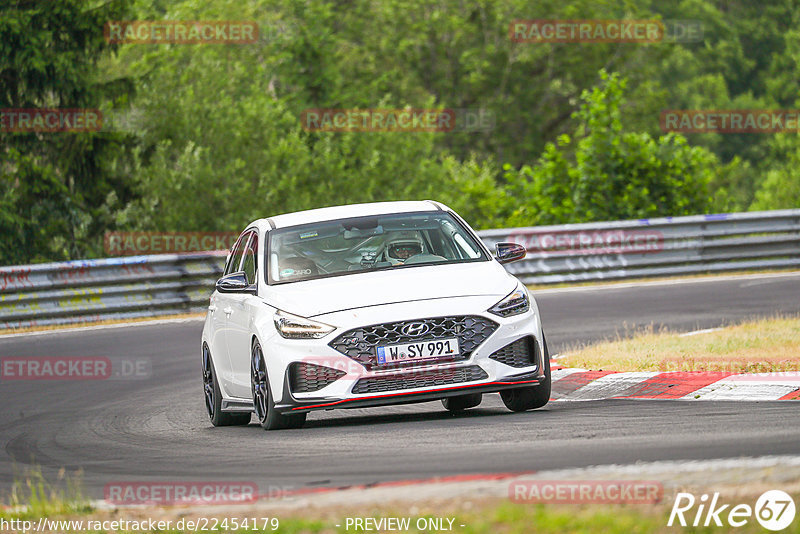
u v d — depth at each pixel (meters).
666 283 77.44
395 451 26.23
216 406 37.41
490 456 24.42
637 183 101.19
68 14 112.81
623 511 18.03
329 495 20.70
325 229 35.69
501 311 31.42
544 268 81.56
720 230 84.75
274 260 34.81
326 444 28.42
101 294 74.25
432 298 31.41
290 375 31.22
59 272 73.12
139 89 135.00
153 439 33.91
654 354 42.22
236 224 127.25
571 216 102.19
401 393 30.48
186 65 150.12
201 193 127.19
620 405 33.03
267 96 149.75
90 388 48.91
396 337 30.78
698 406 31.48
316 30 186.00
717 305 63.47
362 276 33.25
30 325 72.00
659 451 23.64
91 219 117.88
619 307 65.62
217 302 38.22
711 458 22.28
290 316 31.67
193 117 136.00
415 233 35.31
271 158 137.75
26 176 113.50
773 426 26.25
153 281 76.19
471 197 123.19
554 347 50.88
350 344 30.78
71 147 115.75
